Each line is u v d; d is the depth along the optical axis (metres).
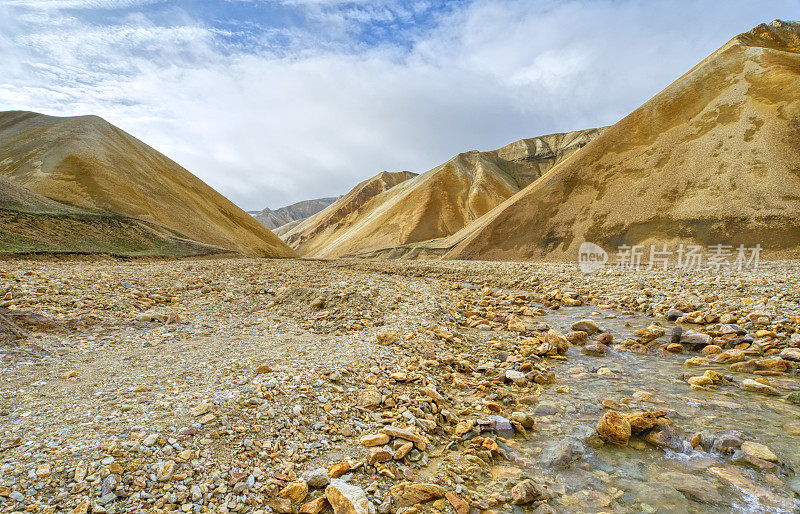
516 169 189.12
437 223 145.62
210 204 89.31
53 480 4.29
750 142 48.50
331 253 155.75
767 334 11.46
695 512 4.71
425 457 5.75
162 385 7.11
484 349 11.69
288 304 15.20
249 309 14.60
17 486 4.14
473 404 7.81
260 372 7.82
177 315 12.51
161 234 46.62
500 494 5.07
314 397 6.96
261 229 105.38
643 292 20.06
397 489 4.98
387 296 16.84
